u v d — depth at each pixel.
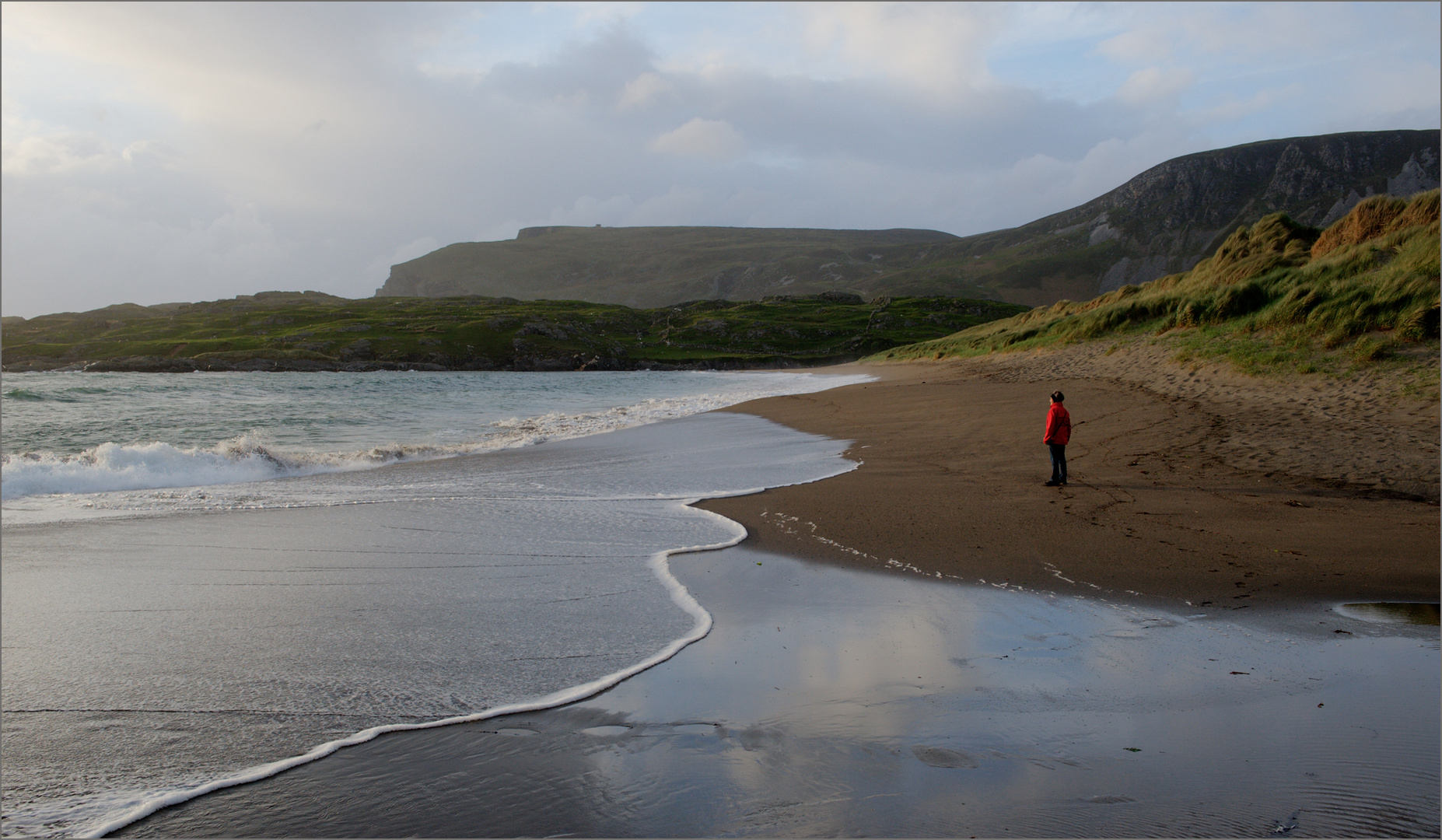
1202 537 6.96
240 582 5.94
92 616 5.12
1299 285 18.38
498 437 16.97
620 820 2.79
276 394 35.09
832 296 162.75
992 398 18.58
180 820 2.84
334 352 89.06
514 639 4.72
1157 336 22.67
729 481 10.68
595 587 5.81
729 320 129.38
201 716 3.69
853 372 50.94
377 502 9.31
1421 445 9.53
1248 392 13.95
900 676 4.11
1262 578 5.79
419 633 4.81
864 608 5.32
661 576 6.09
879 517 8.05
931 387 24.78
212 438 17.16
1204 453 10.67
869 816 2.76
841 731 3.46
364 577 6.07
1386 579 5.71
